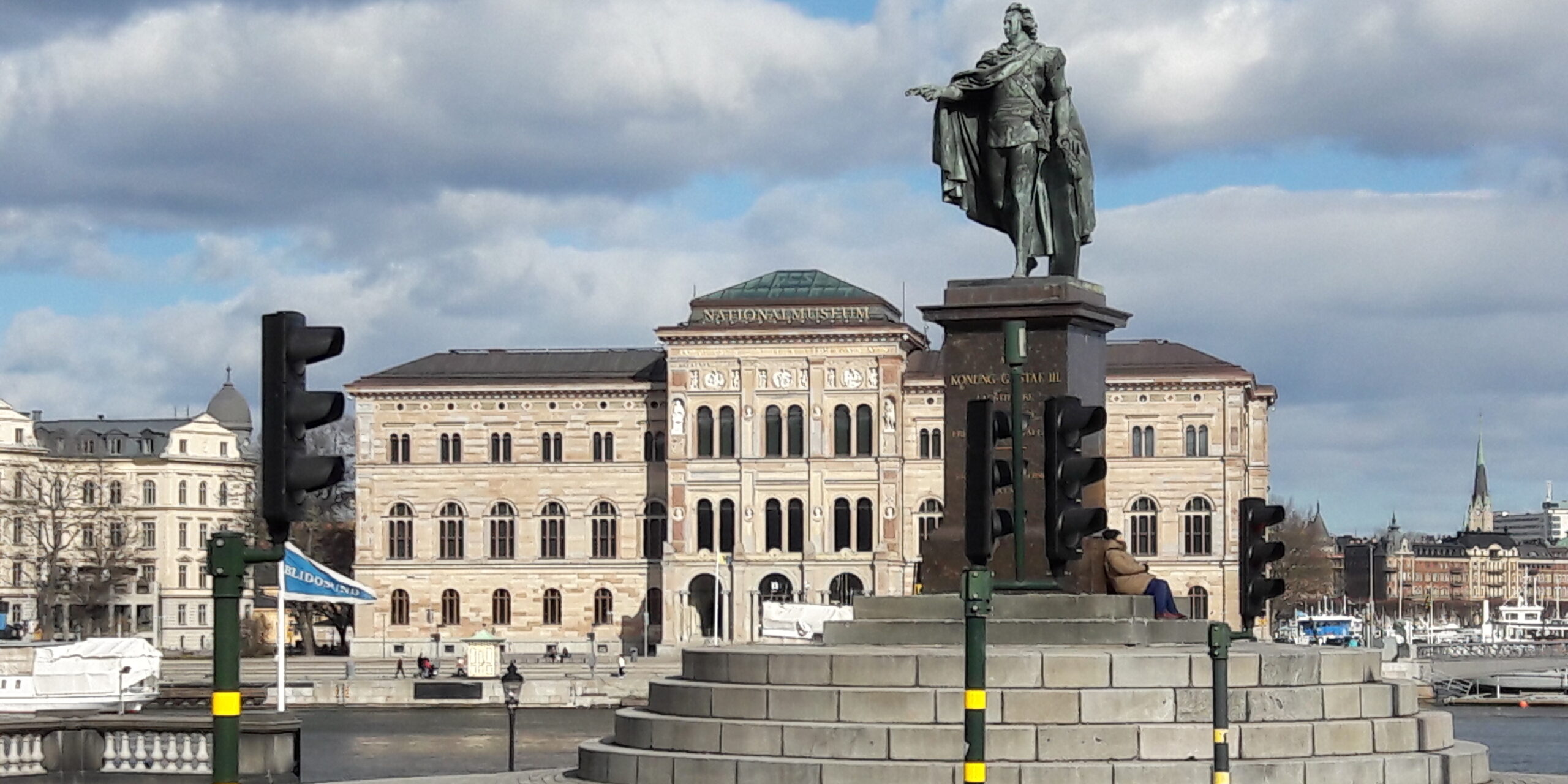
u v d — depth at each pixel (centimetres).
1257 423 17888
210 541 2220
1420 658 15750
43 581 19750
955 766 3925
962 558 4738
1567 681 15212
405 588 17988
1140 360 17550
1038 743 3975
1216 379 17200
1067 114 4969
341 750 8656
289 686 12162
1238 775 3956
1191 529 17275
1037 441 4712
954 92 4934
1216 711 3306
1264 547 3659
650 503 17838
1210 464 17225
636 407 17875
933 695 4059
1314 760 4031
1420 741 4272
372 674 14612
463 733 9719
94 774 4869
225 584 2212
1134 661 4066
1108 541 4769
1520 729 11381
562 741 9194
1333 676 4278
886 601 4584
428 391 17988
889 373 16950
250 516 19300
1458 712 13650
